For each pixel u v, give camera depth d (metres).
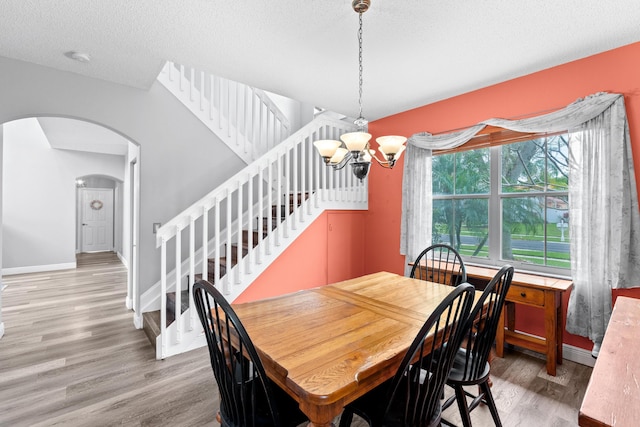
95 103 2.89
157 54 2.45
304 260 3.48
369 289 2.14
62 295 4.52
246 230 3.92
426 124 3.51
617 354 1.06
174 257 3.41
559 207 2.70
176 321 2.64
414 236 3.52
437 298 1.93
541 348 2.44
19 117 2.56
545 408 1.96
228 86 3.68
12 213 5.93
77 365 2.46
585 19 1.95
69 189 6.52
